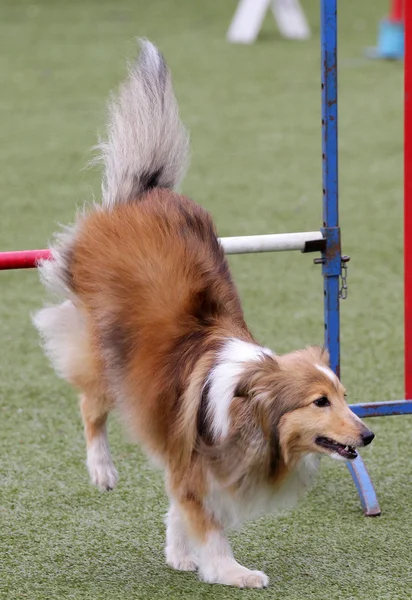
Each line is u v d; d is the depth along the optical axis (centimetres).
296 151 1959
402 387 1046
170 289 726
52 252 809
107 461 829
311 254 1481
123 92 852
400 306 1278
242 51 2802
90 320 771
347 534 764
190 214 779
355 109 2253
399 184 1762
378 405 856
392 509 807
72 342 812
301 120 2167
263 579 685
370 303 1289
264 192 1723
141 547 748
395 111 2230
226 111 2244
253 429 654
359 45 2844
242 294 1317
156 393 700
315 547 745
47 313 844
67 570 709
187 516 693
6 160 1908
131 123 838
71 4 3566
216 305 729
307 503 820
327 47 809
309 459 688
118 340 738
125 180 826
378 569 709
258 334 1183
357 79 2498
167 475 705
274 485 683
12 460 898
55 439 946
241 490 673
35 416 998
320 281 1366
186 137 857
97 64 2644
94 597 670
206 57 2731
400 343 1166
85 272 774
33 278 1405
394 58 2686
